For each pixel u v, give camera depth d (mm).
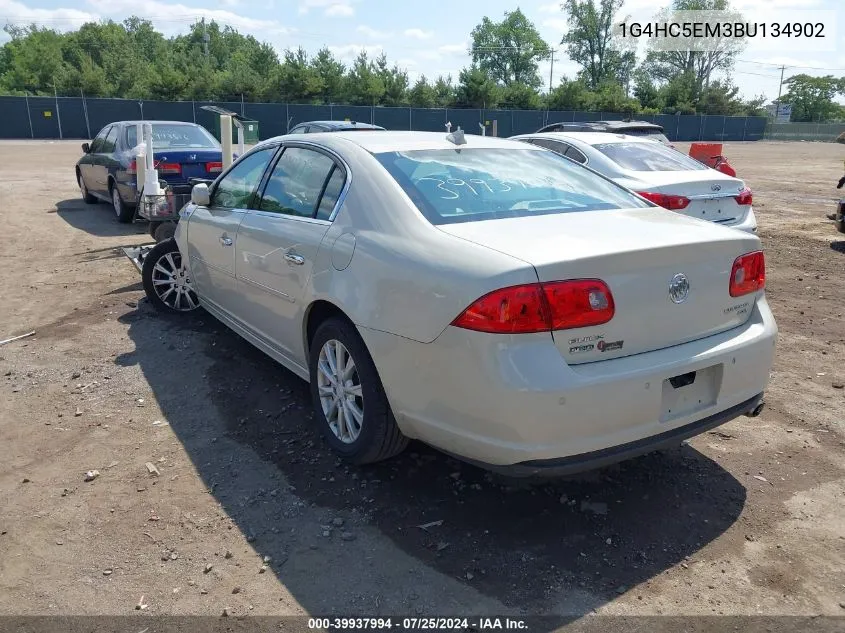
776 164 29781
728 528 3180
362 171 3623
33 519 3236
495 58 91250
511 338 2676
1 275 7879
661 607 2688
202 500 3379
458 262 2873
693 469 3684
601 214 3479
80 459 3773
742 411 3264
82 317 6227
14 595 2752
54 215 12258
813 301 7039
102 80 56125
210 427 4125
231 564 2926
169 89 54031
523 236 3016
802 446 3939
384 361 3150
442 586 2793
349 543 3055
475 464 2980
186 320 6098
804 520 3242
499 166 3928
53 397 4555
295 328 3932
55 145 36812
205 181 7328
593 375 2730
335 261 3479
